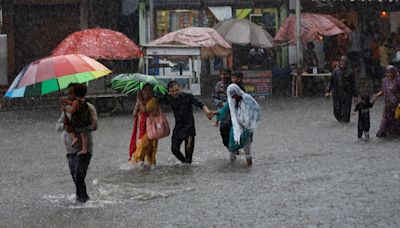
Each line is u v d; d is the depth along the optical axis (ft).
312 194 35.19
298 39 100.63
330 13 113.39
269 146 53.01
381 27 113.91
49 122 75.05
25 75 32.19
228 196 35.27
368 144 52.95
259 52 110.52
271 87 102.89
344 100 67.62
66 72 32.42
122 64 103.71
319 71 103.91
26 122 75.20
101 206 33.78
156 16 109.40
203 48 93.20
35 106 94.07
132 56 83.92
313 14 105.19
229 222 29.91
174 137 45.55
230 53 96.22
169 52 88.58
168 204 33.81
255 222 29.78
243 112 43.93
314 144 53.57
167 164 45.98
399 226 28.53
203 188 37.55
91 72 33.40
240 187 37.52
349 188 36.45
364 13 113.39
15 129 68.39
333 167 43.11
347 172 41.19
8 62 102.63
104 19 107.24
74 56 33.71
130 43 84.84
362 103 55.67
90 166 45.60
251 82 102.42
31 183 40.55
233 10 110.83
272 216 30.76
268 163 45.34
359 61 112.06
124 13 105.40
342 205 32.55
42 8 105.19
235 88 44.01
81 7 105.91
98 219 31.04
